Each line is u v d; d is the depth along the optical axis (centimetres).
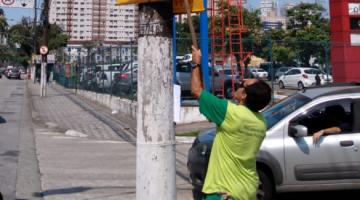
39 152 1349
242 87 445
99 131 1811
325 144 781
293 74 3120
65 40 8519
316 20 5531
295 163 776
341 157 782
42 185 966
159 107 450
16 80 8300
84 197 877
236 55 2188
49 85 6350
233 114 411
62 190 927
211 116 415
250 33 4569
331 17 2044
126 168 1148
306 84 2997
